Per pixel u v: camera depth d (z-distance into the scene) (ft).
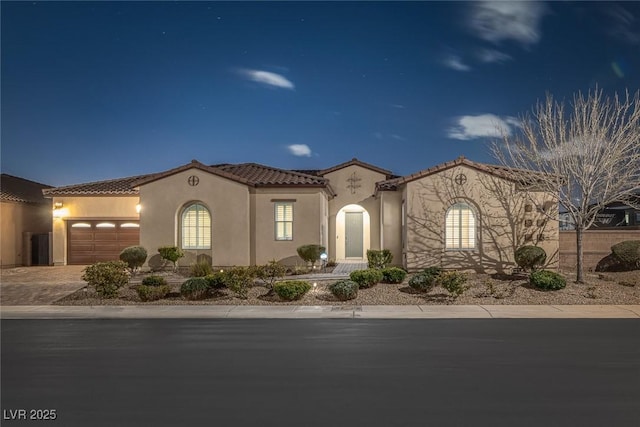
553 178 63.36
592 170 60.39
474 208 68.59
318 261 73.92
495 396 23.54
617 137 60.75
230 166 90.89
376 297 54.70
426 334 38.22
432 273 59.98
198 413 21.65
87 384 25.84
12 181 103.35
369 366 28.91
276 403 22.79
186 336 37.96
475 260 67.77
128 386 25.44
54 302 54.44
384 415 21.20
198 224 75.20
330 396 23.67
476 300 53.16
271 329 40.65
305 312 48.37
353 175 90.74
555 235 67.87
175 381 26.22
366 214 90.38
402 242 76.07
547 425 20.11
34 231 95.35
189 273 69.87
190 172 74.38
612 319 44.75
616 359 30.22
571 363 29.35
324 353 32.12
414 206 68.74
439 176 68.59
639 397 23.38
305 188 75.82
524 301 52.70
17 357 31.58
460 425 20.10
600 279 63.52
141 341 36.17
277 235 76.07
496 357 30.83
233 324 43.14
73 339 37.01
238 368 28.66
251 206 75.87
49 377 27.12
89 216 86.84
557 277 57.00
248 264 73.56
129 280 63.36
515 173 67.82
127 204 86.84
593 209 62.28
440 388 24.77
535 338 36.47
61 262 86.79
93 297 55.93
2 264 86.53
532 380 26.04
